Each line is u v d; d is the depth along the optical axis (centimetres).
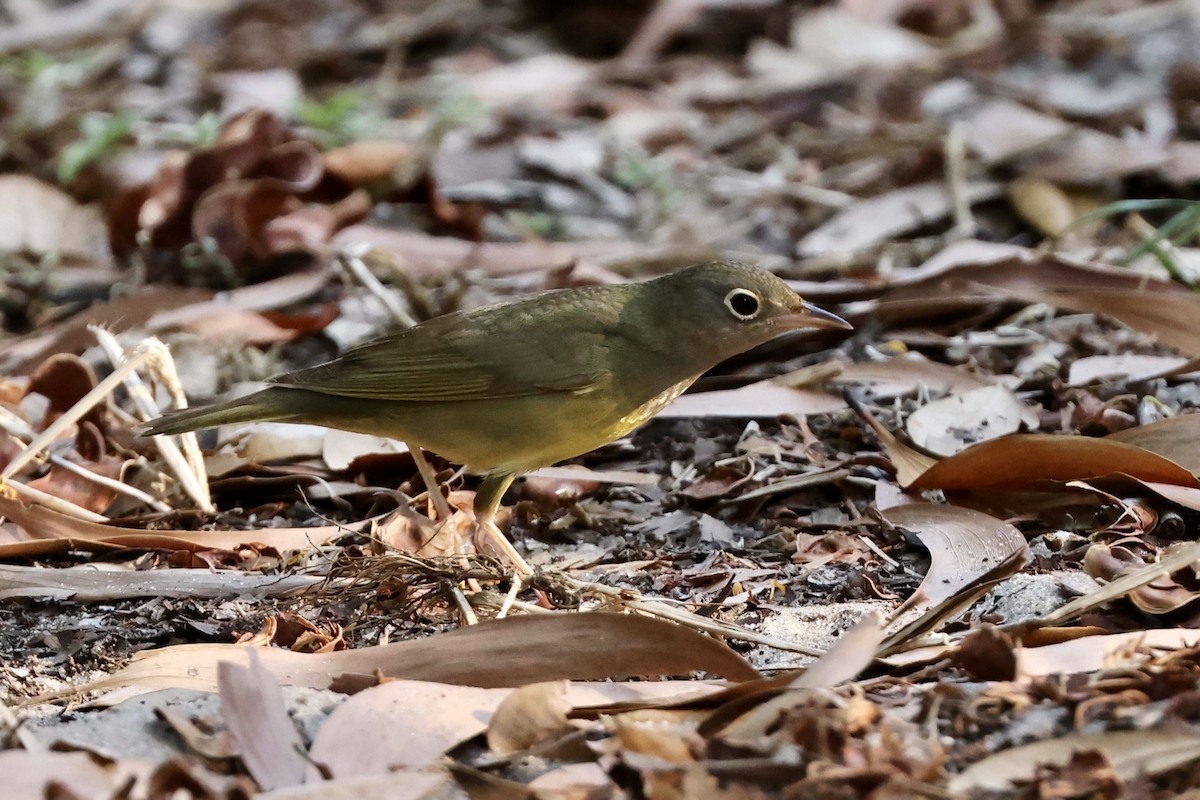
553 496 1063
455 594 859
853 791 582
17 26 2467
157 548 981
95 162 1777
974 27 2217
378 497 1075
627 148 1920
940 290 1303
